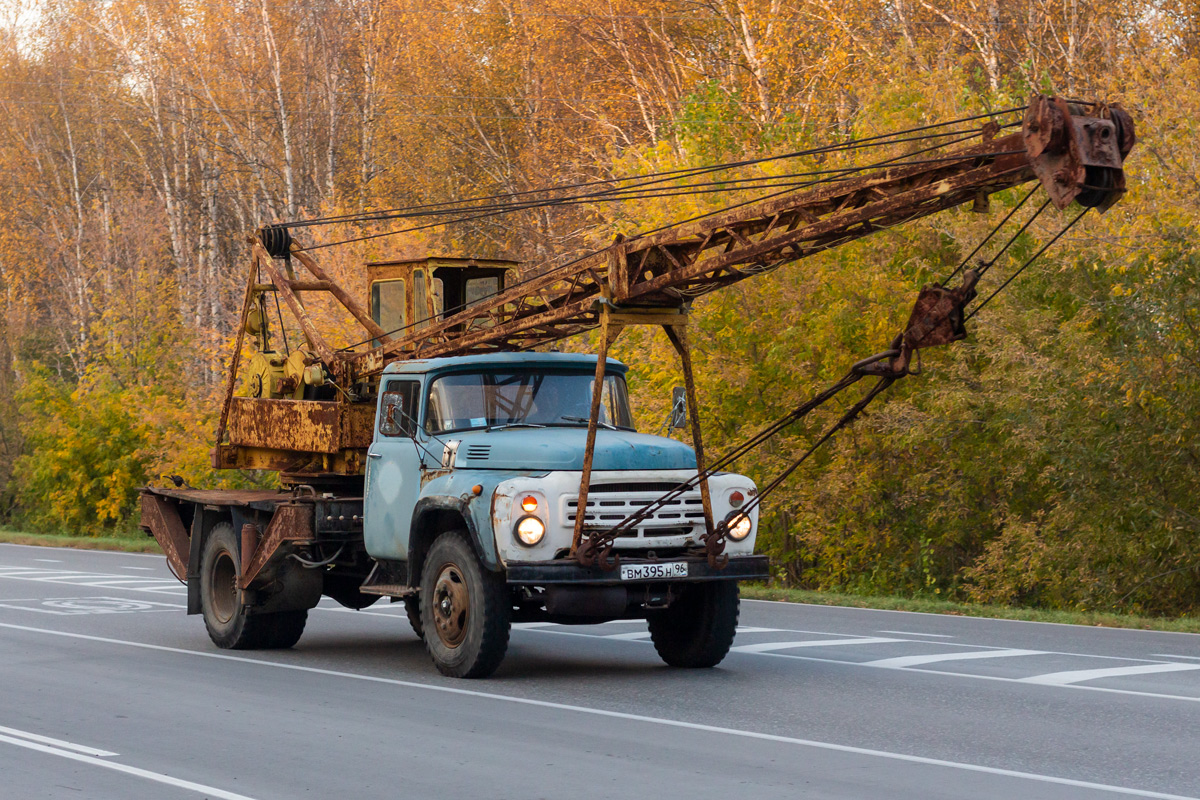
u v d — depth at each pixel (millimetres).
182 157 54781
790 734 9789
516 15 46031
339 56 48781
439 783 8305
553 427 13469
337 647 15617
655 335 26172
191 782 8375
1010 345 22406
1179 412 21438
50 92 59281
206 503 15742
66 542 38062
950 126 25359
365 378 15367
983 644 15352
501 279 17016
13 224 57656
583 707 10992
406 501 13531
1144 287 20734
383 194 46312
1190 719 10344
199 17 49469
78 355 52188
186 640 16141
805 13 36188
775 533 27547
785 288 25438
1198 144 19984
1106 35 30438
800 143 29875
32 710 11023
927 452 25453
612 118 43156
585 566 12023
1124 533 22250
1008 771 8523
